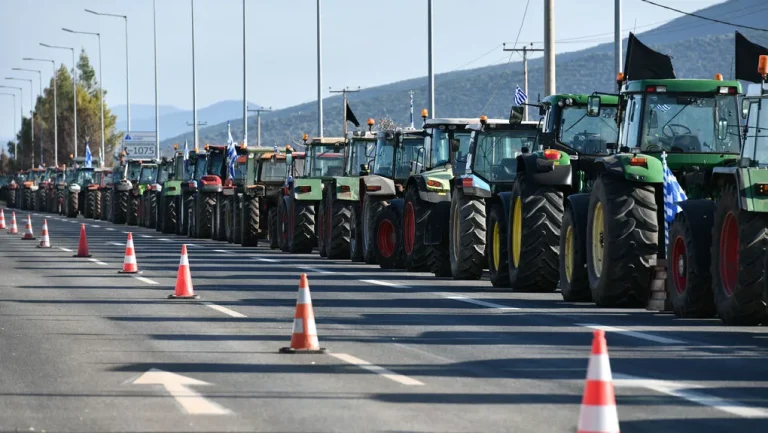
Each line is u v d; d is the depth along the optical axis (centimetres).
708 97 4012
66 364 2914
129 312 4097
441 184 5569
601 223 4075
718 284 3497
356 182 7000
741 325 3472
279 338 3375
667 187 3853
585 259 4194
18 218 16388
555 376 2655
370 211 6481
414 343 3216
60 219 16288
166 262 6906
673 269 3744
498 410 2280
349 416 2244
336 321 3728
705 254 3588
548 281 4641
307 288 3119
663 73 4231
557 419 2191
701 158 3991
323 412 2286
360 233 6819
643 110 4031
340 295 4609
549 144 4844
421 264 5772
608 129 4841
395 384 2580
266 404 2373
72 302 4481
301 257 7412
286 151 8619
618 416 2194
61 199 17950
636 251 3906
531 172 4631
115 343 3288
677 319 3681
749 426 2114
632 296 3972
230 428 2152
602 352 1758
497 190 5256
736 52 4025
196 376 2719
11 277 5753
